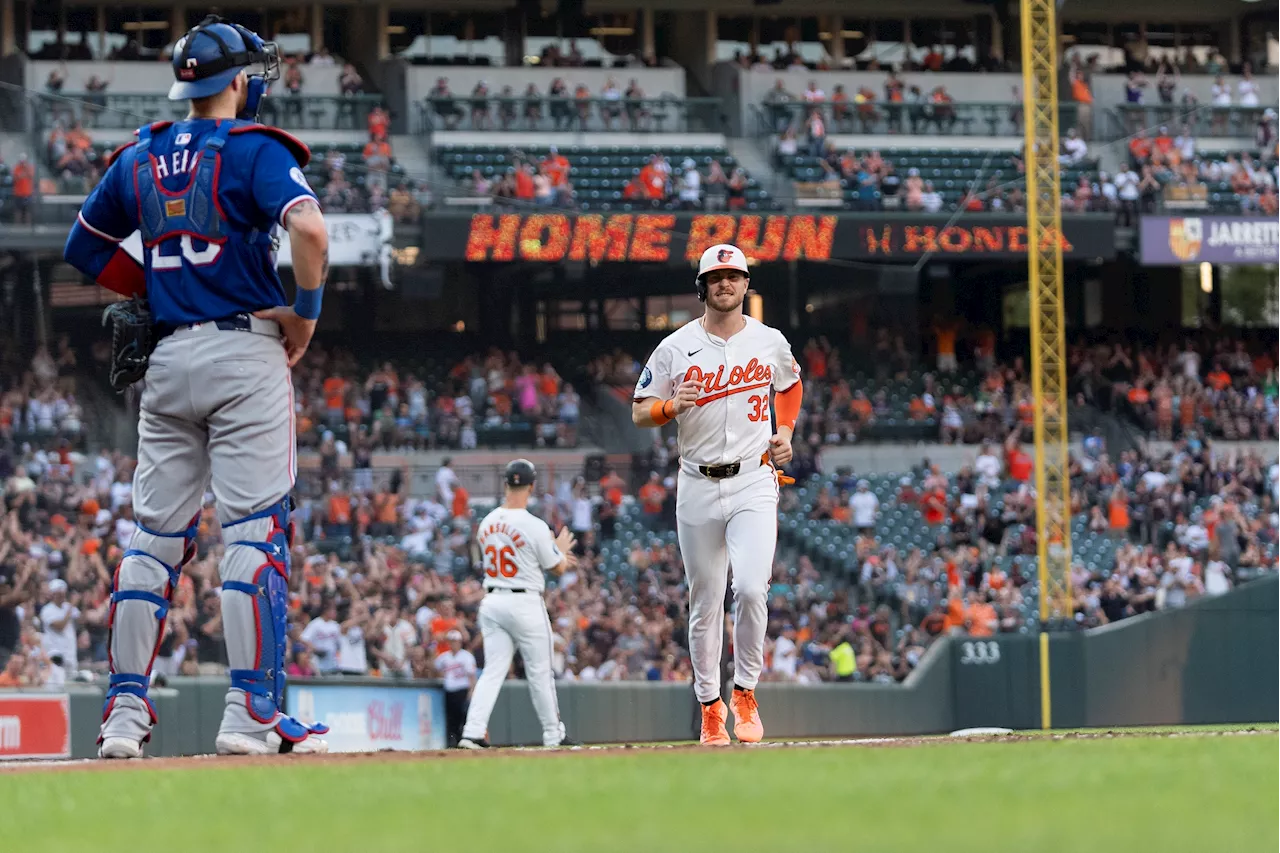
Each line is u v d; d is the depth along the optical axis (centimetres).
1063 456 10625
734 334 2808
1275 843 836
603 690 7319
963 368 12912
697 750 1936
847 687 8056
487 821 998
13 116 10662
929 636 8781
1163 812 999
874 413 11862
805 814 999
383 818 1039
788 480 2914
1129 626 8706
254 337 2206
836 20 13975
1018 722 8438
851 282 12675
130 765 1836
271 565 2212
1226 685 8862
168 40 12900
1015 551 10344
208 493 7894
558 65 13162
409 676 7281
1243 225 12344
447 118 12188
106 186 2244
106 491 8812
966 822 944
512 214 11306
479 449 11075
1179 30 14375
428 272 11606
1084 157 12725
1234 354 12694
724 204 11856
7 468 9081
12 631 7331
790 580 9350
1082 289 13888
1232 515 10206
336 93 12488
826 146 12425
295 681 5975
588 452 11406
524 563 4222
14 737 5909
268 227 2214
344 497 9250
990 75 13550
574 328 12738
